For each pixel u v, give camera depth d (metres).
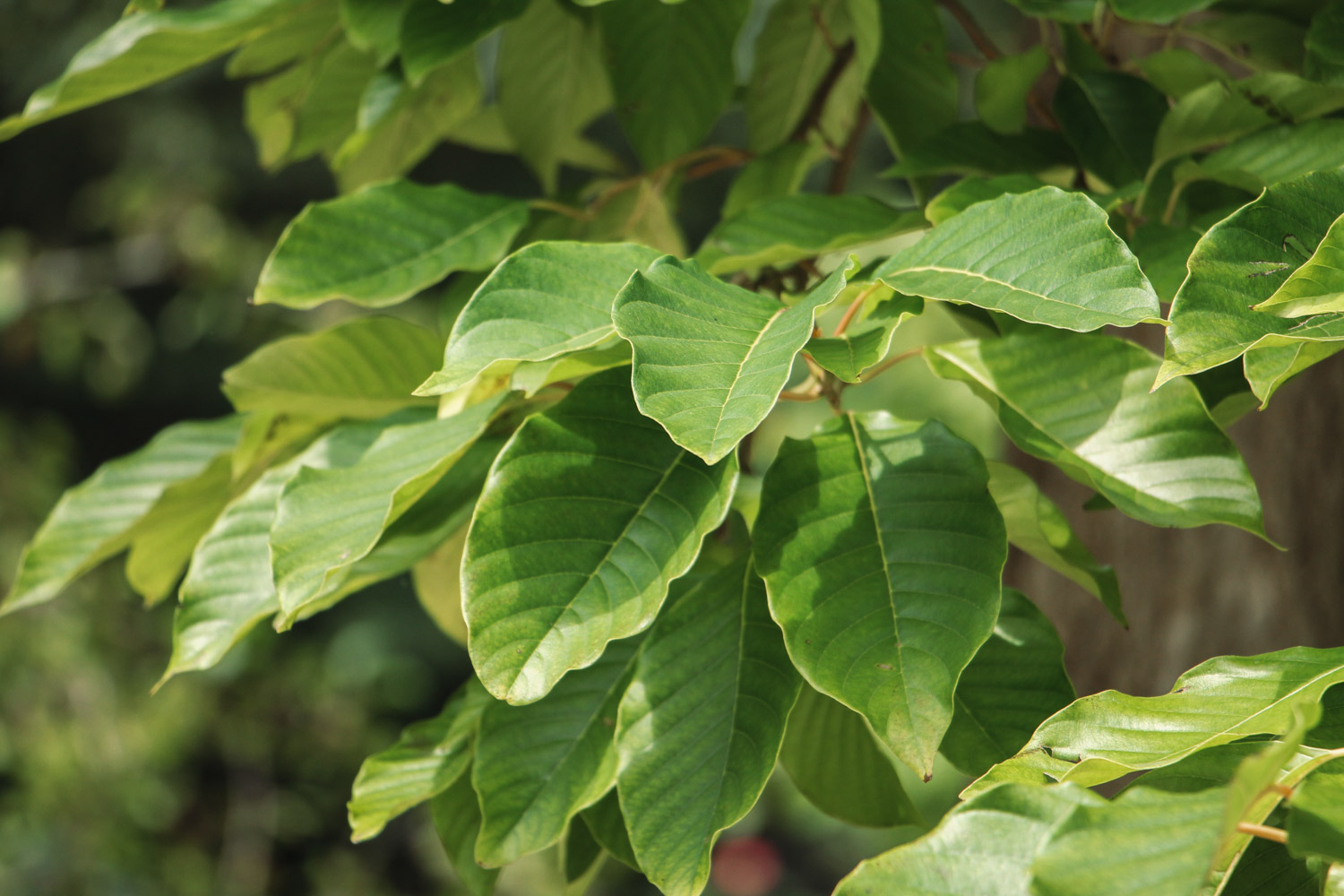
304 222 1.25
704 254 1.25
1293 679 1.08
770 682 1.13
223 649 1.20
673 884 1.11
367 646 5.27
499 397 1.18
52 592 1.31
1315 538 1.39
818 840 6.81
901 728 1.08
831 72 1.40
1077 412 1.16
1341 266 1.06
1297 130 1.21
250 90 1.42
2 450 4.67
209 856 4.89
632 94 1.36
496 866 1.15
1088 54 1.32
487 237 1.27
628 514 1.12
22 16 5.04
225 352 5.93
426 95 1.44
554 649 1.10
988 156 1.28
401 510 1.15
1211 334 1.06
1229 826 0.99
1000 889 1.03
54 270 5.05
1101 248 1.07
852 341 1.12
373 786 1.20
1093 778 1.08
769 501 1.13
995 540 1.12
